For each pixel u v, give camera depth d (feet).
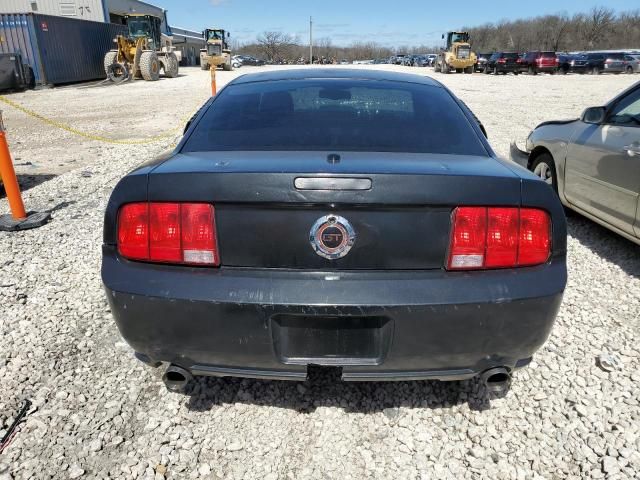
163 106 51.47
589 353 8.98
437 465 6.74
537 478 6.53
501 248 6.04
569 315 10.28
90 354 9.03
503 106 49.42
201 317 6.08
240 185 5.91
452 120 8.21
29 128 38.96
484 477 6.56
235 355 6.27
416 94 8.96
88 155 28.02
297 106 8.44
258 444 7.08
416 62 196.03
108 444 7.04
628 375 8.39
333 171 5.88
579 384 8.18
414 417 7.55
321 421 7.49
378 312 5.89
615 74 121.70
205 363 6.47
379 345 6.17
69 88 74.49
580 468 6.66
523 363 6.84
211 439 7.16
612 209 12.55
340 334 6.17
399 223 5.95
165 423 7.42
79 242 14.49
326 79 9.45
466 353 6.19
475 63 129.08
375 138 7.57
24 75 69.77
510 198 6.04
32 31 70.49
